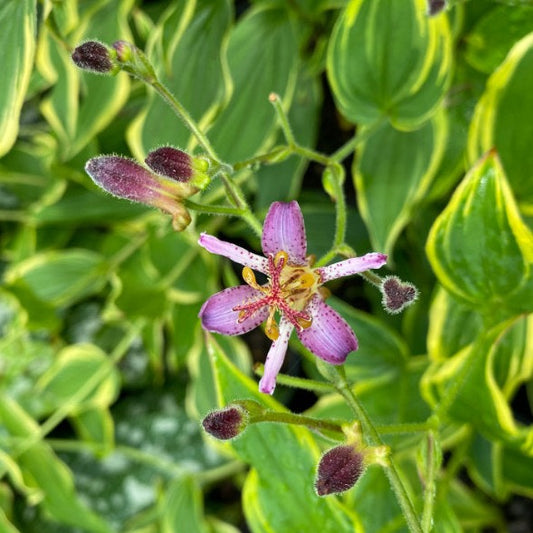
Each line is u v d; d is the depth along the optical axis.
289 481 0.14
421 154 0.16
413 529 0.11
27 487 0.20
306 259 0.12
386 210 0.16
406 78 0.15
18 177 0.23
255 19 0.18
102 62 0.12
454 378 0.14
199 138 0.13
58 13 0.17
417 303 0.20
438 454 0.13
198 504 0.20
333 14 0.19
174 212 0.12
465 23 0.17
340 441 0.12
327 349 0.11
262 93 0.17
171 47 0.16
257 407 0.11
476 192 0.13
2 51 0.14
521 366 0.16
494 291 0.14
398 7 0.15
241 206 0.12
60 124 0.18
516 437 0.15
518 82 0.14
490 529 0.22
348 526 0.14
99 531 0.21
